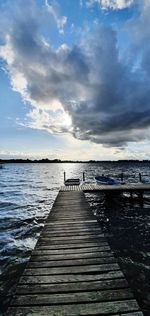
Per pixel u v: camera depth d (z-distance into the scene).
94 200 18.36
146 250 7.93
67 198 11.90
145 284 5.82
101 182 21.38
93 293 3.15
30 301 3.00
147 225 11.05
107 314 2.72
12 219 12.74
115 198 17.94
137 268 6.64
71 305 2.90
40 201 19.08
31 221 12.31
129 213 13.70
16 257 7.62
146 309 4.92
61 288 3.30
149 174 57.62
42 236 5.84
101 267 3.98
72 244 5.21
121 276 3.63
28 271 3.87
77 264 4.12
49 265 4.09
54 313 2.76
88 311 2.78
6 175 60.34
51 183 37.22
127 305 2.88
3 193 24.23
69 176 53.72
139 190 15.19
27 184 35.25
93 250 4.82
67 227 6.64
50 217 7.89
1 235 9.89
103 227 10.77
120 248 8.13
